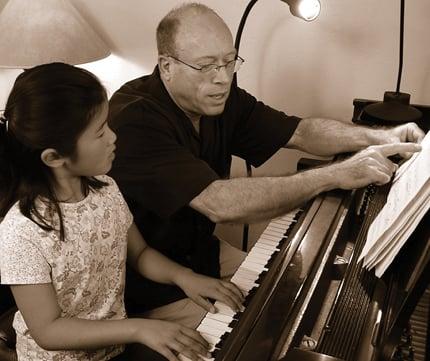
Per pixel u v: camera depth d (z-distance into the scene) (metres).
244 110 1.70
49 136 1.04
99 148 1.10
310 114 2.11
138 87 1.58
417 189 0.98
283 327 0.99
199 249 1.62
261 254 1.36
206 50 1.40
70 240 1.13
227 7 2.03
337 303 1.11
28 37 1.99
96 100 1.06
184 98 1.49
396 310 1.00
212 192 1.36
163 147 1.43
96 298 1.23
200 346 1.08
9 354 1.25
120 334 1.10
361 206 1.41
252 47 2.06
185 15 1.43
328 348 1.01
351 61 1.98
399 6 1.84
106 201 1.22
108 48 2.19
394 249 1.01
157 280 1.33
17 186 1.09
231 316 1.17
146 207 1.44
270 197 1.35
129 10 2.16
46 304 1.10
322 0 1.91
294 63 2.04
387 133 1.56
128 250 1.37
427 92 1.93
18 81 1.07
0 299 1.51
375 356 0.95
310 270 1.12
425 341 1.08
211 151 1.64
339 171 1.38
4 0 2.32
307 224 1.27
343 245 1.29
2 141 1.08
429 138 1.32
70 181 1.14
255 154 1.76
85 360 1.21
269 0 1.97
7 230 1.08
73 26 2.03
